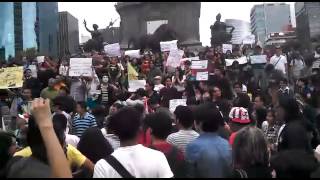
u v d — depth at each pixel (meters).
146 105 15.95
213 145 6.51
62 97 11.28
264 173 5.66
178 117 8.08
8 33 64.75
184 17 45.28
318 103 11.25
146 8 45.94
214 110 6.74
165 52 30.38
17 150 7.77
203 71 21.20
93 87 19.61
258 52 28.09
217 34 42.00
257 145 5.70
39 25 62.16
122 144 5.82
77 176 6.93
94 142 7.46
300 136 6.25
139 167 5.64
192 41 44.69
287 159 4.50
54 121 6.48
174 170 6.90
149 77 25.73
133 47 44.97
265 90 21.81
